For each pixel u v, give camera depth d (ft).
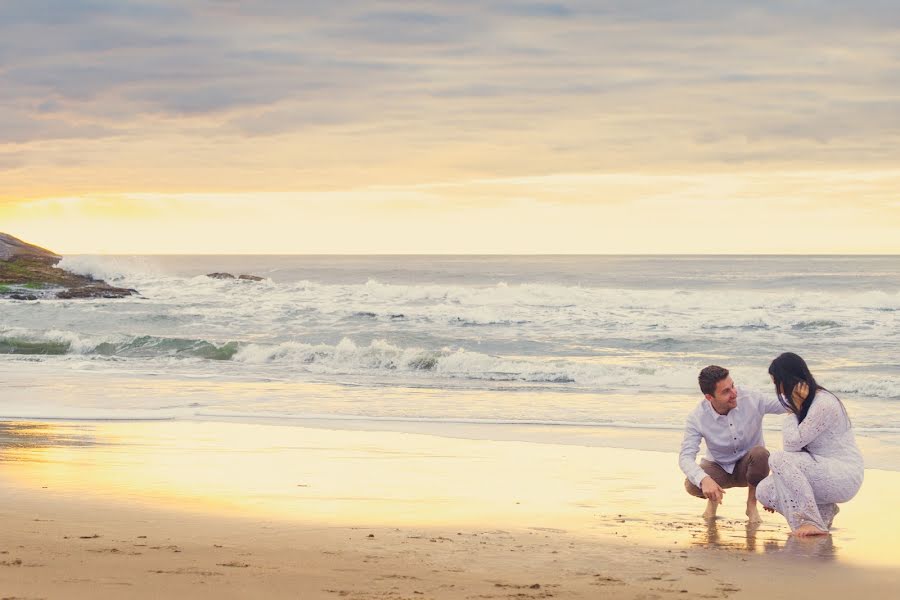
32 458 30.53
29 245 156.15
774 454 20.20
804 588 14.88
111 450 32.71
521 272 247.29
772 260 418.72
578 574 15.57
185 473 27.68
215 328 94.22
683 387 58.08
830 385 55.01
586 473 28.78
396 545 17.93
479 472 28.78
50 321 99.71
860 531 20.08
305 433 38.29
